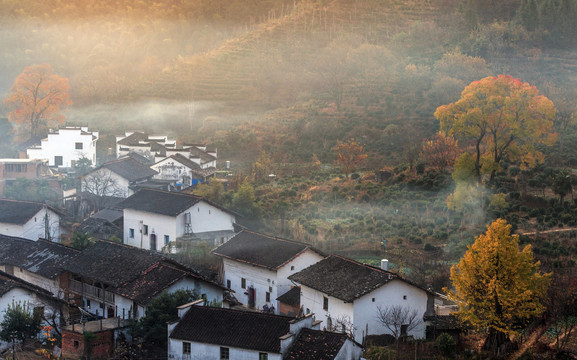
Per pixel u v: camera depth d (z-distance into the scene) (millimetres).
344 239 74688
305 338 45625
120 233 80562
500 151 86125
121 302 56094
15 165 97500
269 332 46500
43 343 53781
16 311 52375
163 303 51094
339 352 44344
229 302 59688
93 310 59625
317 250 63188
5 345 52844
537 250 66875
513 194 82750
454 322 52750
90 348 49781
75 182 97062
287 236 76938
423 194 88375
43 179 96625
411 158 100000
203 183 93188
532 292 48938
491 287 48406
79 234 70375
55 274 61750
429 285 61156
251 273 63312
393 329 52281
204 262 69188
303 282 55562
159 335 49781
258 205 83125
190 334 47531
